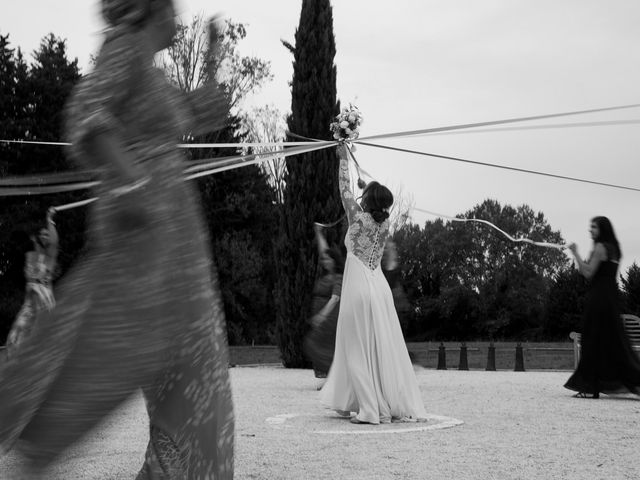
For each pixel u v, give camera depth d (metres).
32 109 34.06
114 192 2.90
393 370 7.72
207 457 3.01
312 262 18.88
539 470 5.13
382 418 7.62
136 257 2.90
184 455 3.05
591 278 10.73
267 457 5.59
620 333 10.52
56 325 2.78
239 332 40.62
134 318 2.85
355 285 7.82
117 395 2.82
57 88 34.22
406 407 7.71
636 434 6.84
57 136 33.91
